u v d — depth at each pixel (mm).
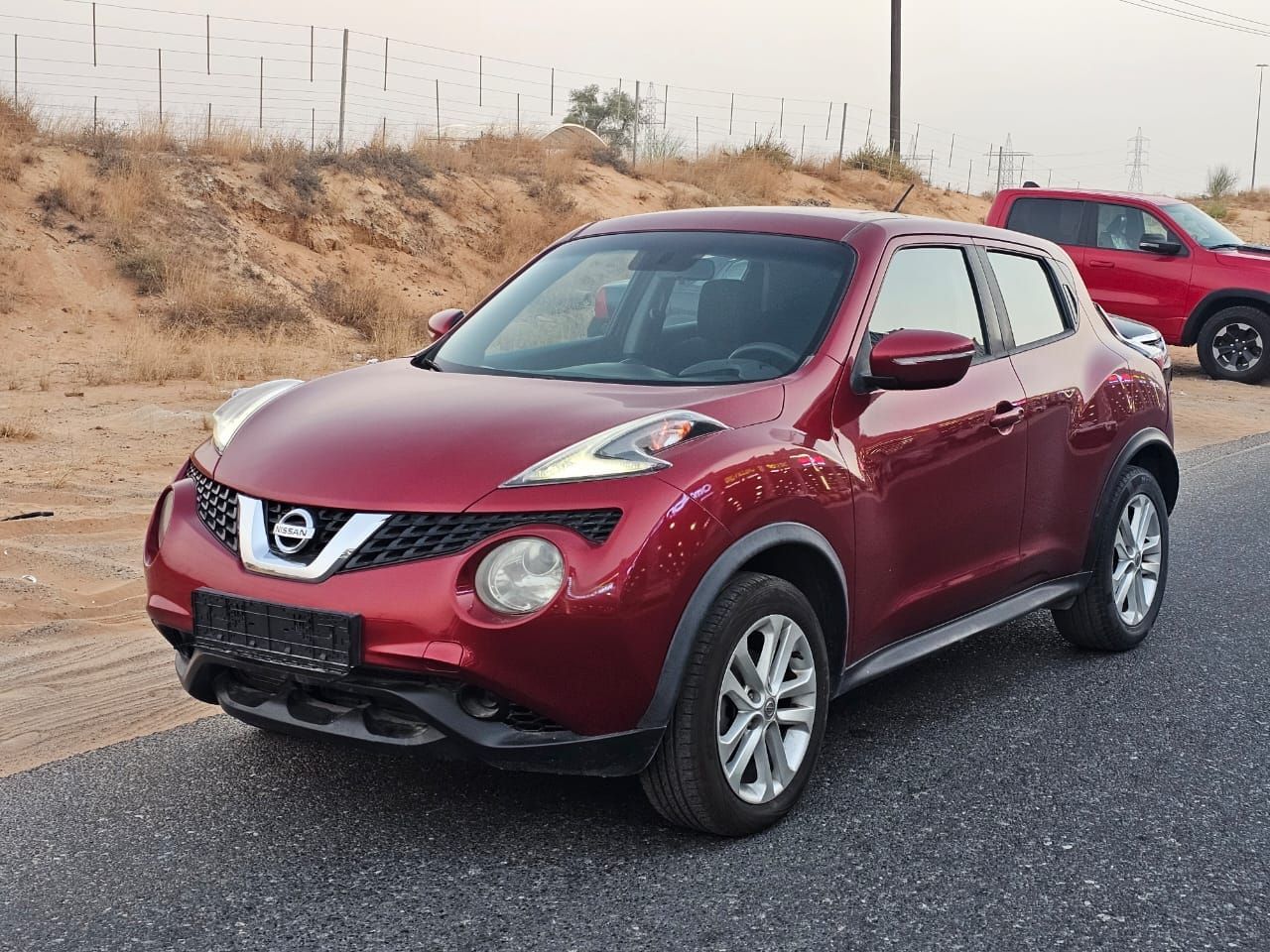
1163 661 5637
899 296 4582
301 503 3543
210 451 4012
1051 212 17547
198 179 19516
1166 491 6207
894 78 38875
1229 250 17000
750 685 3727
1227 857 3711
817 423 4020
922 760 4434
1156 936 3246
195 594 3643
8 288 16094
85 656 5387
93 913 3273
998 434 4758
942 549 4531
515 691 3369
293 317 17219
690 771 3576
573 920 3262
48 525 7340
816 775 4273
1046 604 5191
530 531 3398
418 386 4180
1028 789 4180
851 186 33375
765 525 3703
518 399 3939
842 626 4090
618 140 36844
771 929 3230
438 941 3150
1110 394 5531
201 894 3383
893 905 3371
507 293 5031
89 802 3969
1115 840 3809
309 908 3314
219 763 4301
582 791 4086
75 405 11922
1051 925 3287
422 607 3348
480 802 3996
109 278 16922
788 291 4445
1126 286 17188
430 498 3447
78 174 18750
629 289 4672
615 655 3408
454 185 23078
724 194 28594
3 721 4652
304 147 22109
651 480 3506
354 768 4266
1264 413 14820
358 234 20516
